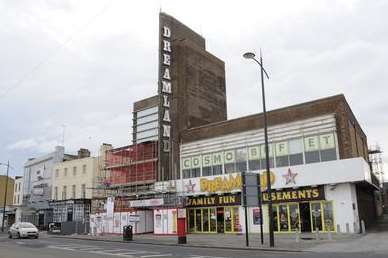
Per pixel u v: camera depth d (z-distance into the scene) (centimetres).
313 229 3028
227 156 3725
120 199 4391
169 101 4331
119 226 4072
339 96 3114
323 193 3003
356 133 3622
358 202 3206
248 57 2383
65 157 6412
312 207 3062
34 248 2295
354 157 3183
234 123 3741
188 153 4056
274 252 1892
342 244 2102
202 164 3919
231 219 3484
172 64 4453
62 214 5725
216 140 3844
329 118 3114
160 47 4400
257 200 2305
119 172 4853
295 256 1631
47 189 6247
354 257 1529
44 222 6119
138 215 3944
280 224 3189
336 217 2931
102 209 4541
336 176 2930
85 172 5547
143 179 4469
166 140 4228
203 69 4684
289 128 3325
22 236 3541
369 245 2000
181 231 2592
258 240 2575
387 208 7050
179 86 4359
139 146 4662
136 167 4609
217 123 3884
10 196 8544
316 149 3150
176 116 4278
